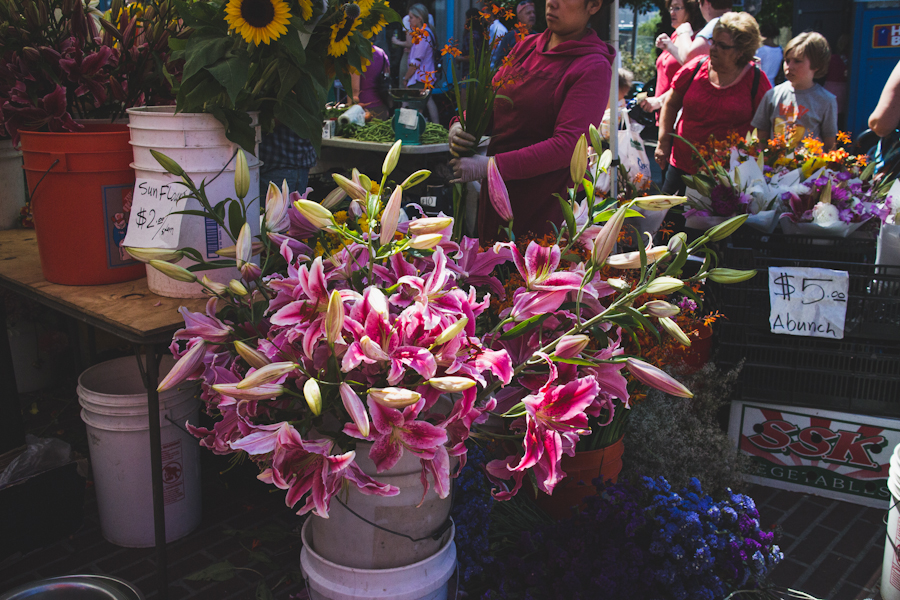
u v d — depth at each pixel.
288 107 2.24
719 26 4.09
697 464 2.71
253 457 1.78
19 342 3.58
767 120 4.21
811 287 2.78
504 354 1.54
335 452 1.77
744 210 2.98
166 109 2.25
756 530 2.20
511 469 1.68
